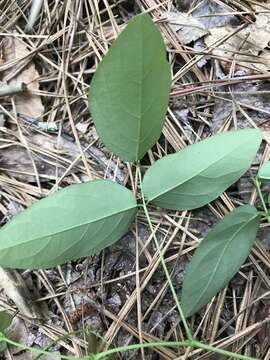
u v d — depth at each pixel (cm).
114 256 20
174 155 18
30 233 17
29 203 21
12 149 21
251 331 19
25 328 20
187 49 23
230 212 18
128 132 18
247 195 20
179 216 20
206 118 22
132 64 17
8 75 23
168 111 22
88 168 21
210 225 20
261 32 23
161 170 18
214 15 23
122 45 16
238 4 23
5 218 21
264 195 20
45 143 21
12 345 19
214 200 20
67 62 23
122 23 24
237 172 18
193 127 22
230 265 18
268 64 22
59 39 23
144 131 18
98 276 20
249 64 22
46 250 18
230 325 19
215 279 18
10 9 24
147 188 18
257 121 21
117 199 18
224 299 20
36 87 22
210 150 18
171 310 19
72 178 21
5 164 21
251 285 20
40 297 20
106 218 18
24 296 20
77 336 19
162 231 20
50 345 18
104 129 18
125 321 19
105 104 18
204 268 18
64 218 18
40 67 23
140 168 21
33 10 23
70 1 23
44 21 24
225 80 22
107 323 20
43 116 22
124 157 19
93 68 23
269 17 23
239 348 19
